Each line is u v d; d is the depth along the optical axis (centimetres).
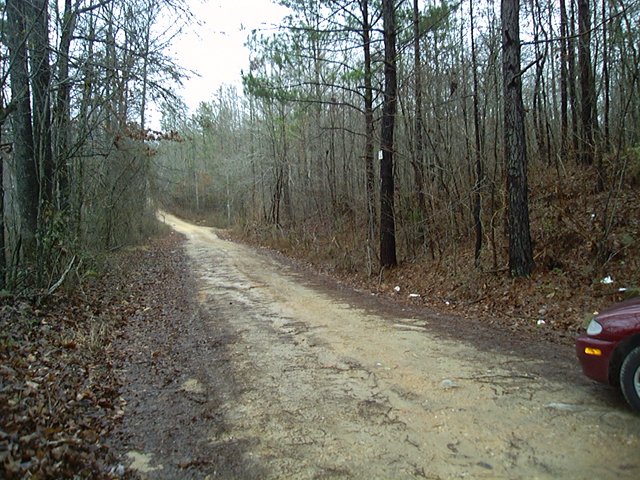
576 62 1510
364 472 326
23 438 340
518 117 928
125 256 1827
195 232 4250
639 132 1137
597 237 916
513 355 581
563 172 1288
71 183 1173
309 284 1309
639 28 1042
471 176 1330
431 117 1509
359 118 2066
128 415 441
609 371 409
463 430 381
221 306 991
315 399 463
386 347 641
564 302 800
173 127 1371
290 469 333
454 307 930
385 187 1321
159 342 712
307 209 2573
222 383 521
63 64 886
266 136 2903
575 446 346
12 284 827
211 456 357
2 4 779
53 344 637
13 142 912
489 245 1134
